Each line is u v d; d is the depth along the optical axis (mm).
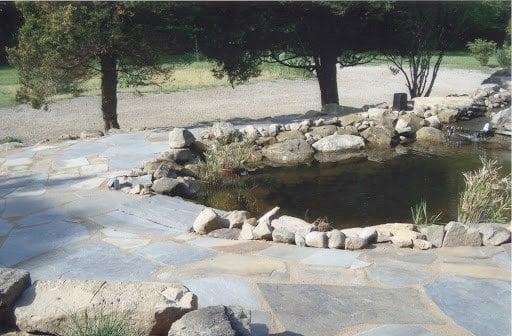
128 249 4551
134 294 2994
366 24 14961
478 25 25484
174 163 7586
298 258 4309
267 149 9000
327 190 7160
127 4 11273
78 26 11141
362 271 4039
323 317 3326
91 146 9023
